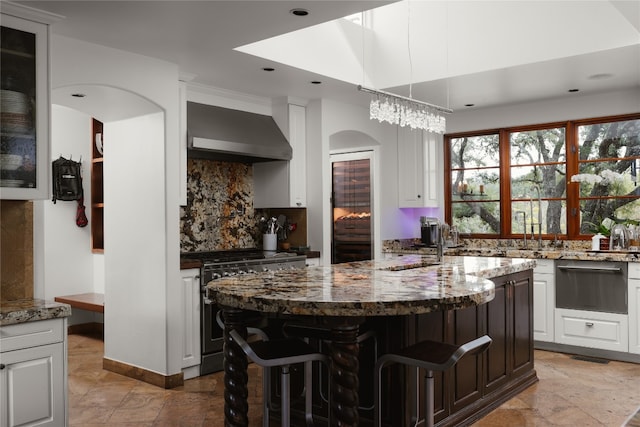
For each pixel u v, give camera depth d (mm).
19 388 3045
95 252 6594
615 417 3760
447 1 5125
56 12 3363
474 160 6895
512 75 5113
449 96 5988
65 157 6422
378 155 6938
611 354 5246
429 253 6445
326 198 5945
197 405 4027
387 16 5496
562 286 5504
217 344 4898
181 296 4629
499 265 4203
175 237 4508
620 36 4281
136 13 3428
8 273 3566
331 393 2600
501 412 3873
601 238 5699
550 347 5594
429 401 2691
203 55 4348
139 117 4633
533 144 6465
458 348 2648
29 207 3650
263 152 5465
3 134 3104
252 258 5207
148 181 4559
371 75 5617
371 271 3764
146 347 4586
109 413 3869
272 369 3646
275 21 3607
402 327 3076
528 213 6496
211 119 5258
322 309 2459
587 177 5812
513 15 4777
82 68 3912
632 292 5117
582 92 5852
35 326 3117
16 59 3172
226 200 5949
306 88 5508
